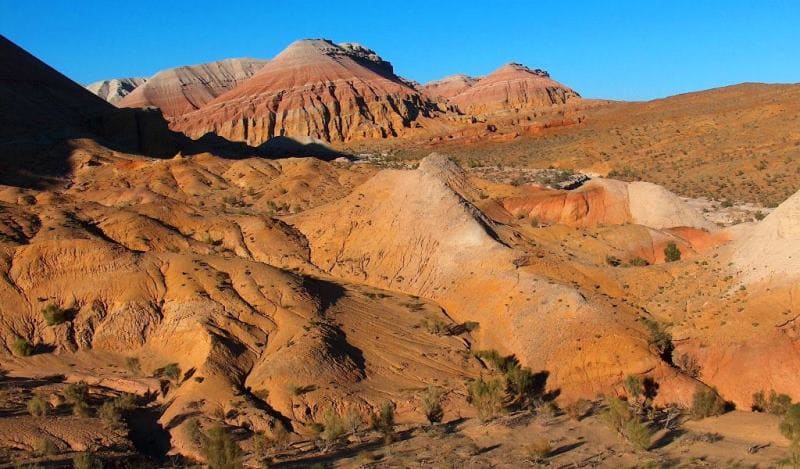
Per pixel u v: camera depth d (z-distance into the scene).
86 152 118.38
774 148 152.12
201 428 51.44
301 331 61.97
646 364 59.69
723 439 51.22
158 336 62.59
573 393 59.56
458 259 75.62
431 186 82.56
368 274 78.44
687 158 158.00
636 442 49.66
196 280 67.06
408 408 57.19
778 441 50.03
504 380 59.69
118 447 49.41
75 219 77.31
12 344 60.25
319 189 107.56
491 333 67.19
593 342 61.72
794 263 64.44
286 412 54.66
